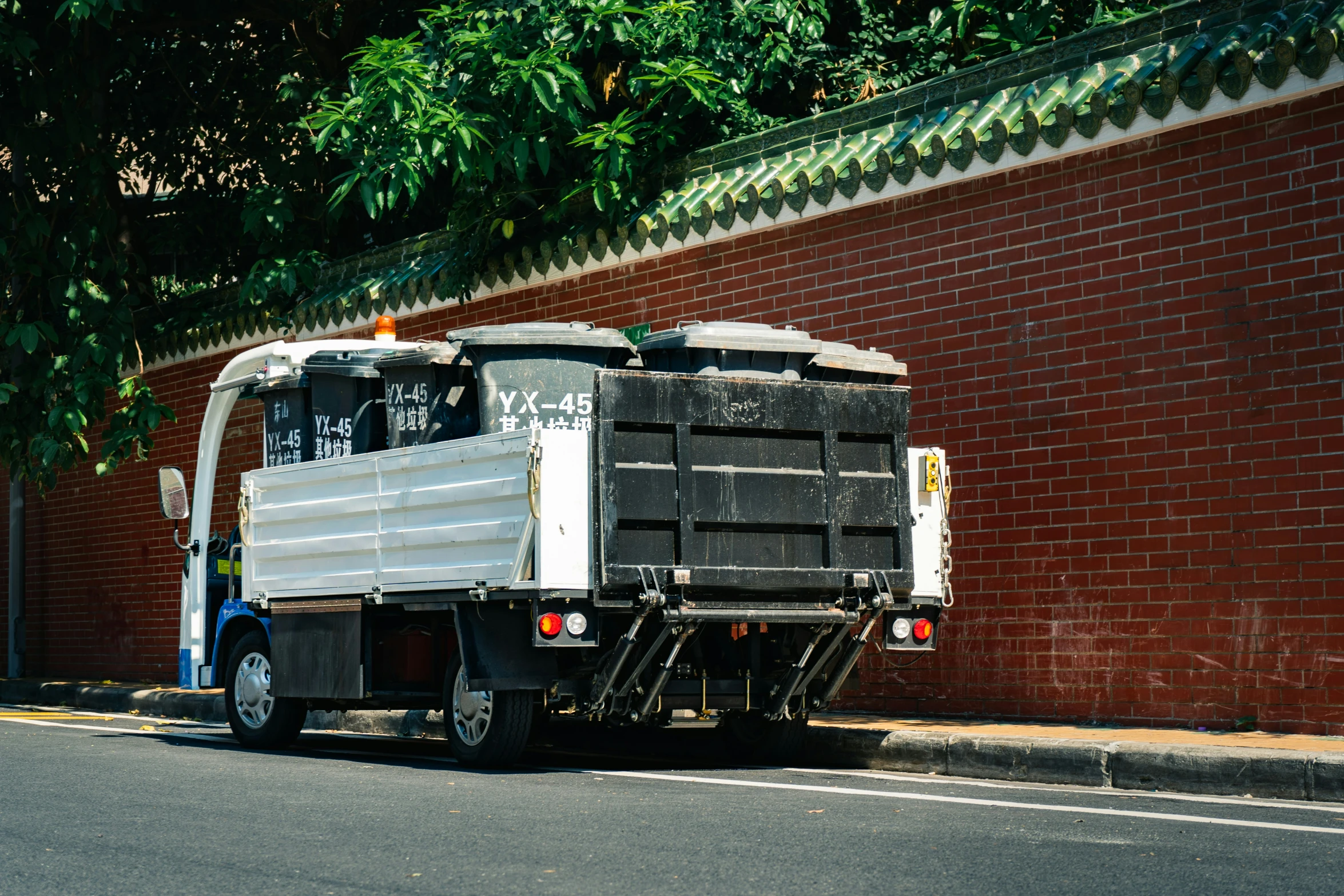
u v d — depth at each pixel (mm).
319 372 9961
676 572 7836
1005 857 5484
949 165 10531
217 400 11641
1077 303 9930
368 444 9742
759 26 14453
